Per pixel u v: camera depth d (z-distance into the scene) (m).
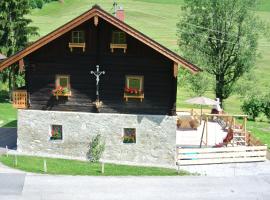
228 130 34.31
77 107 30.59
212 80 50.53
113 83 30.11
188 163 30.34
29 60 30.53
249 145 33.84
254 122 50.31
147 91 29.89
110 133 30.31
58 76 30.50
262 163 31.42
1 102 52.66
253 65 49.03
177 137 34.53
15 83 52.56
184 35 49.78
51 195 23.34
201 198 23.89
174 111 29.77
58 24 109.94
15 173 26.33
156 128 29.91
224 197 24.19
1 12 52.53
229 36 48.78
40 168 27.48
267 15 124.00
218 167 30.17
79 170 27.59
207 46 49.62
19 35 53.31
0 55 47.59
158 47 28.44
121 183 25.62
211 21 49.22
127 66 29.86
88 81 30.30
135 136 30.20
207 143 32.81
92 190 24.28
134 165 29.75
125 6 130.25
